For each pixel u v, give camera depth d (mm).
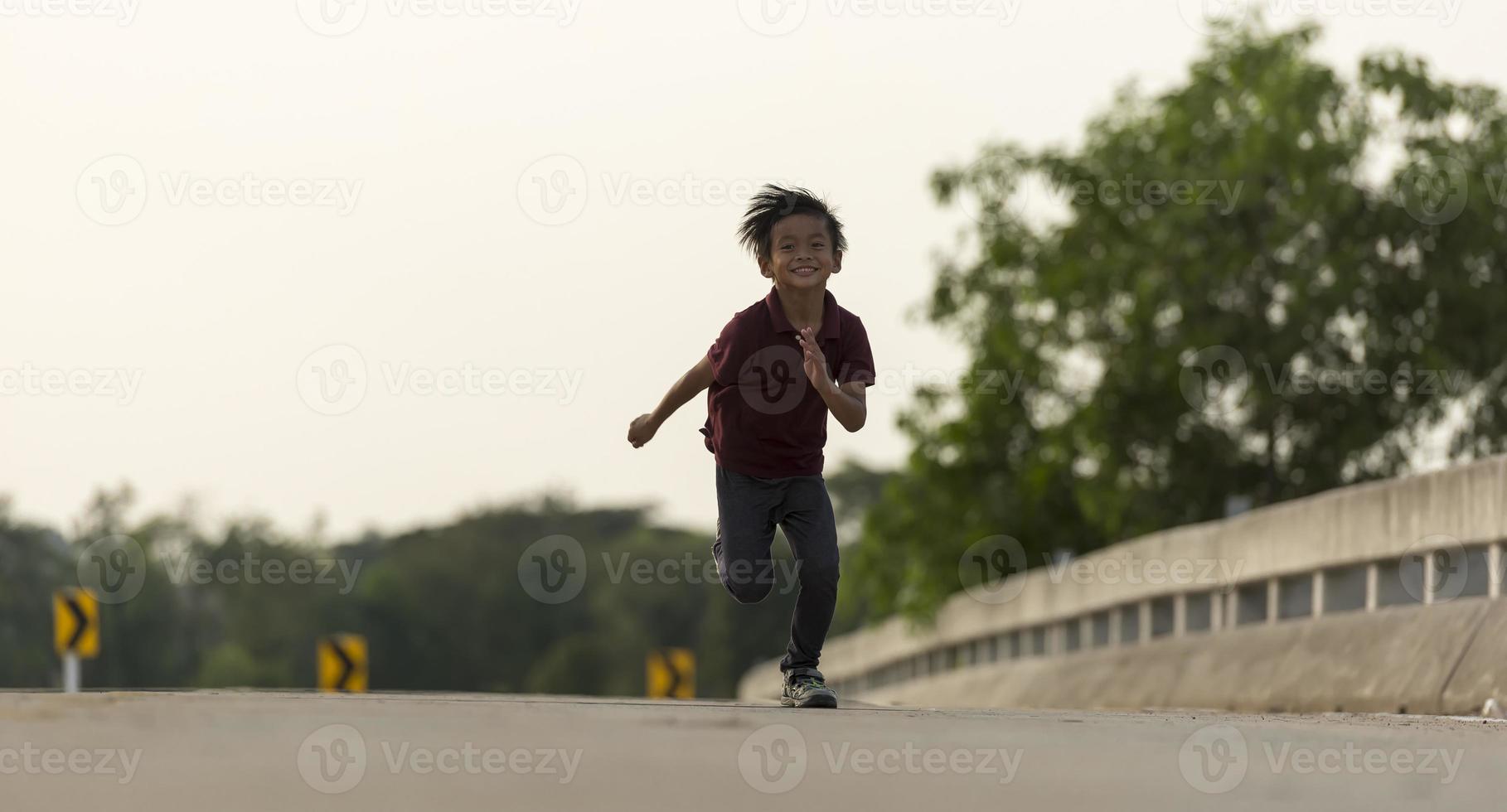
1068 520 60406
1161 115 58312
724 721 9242
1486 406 55281
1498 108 54938
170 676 171500
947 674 46062
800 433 13078
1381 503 20969
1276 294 54969
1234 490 56094
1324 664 21531
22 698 9930
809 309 12953
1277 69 54562
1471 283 53969
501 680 199750
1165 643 28797
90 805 5941
